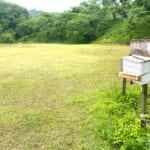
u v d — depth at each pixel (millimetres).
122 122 3297
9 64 10000
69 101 4793
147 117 3260
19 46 22766
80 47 19625
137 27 35656
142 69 2916
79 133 3318
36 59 11695
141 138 2656
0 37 50406
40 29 52375
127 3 44625
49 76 7344
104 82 6305
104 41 35312
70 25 44469
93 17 43625
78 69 8453
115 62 9984
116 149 2807
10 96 5281
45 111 4273
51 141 3139
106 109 4090
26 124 3709
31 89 5848
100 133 3232
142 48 3227
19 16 65125
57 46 22031
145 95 2977
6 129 3543
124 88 4812
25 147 3020
